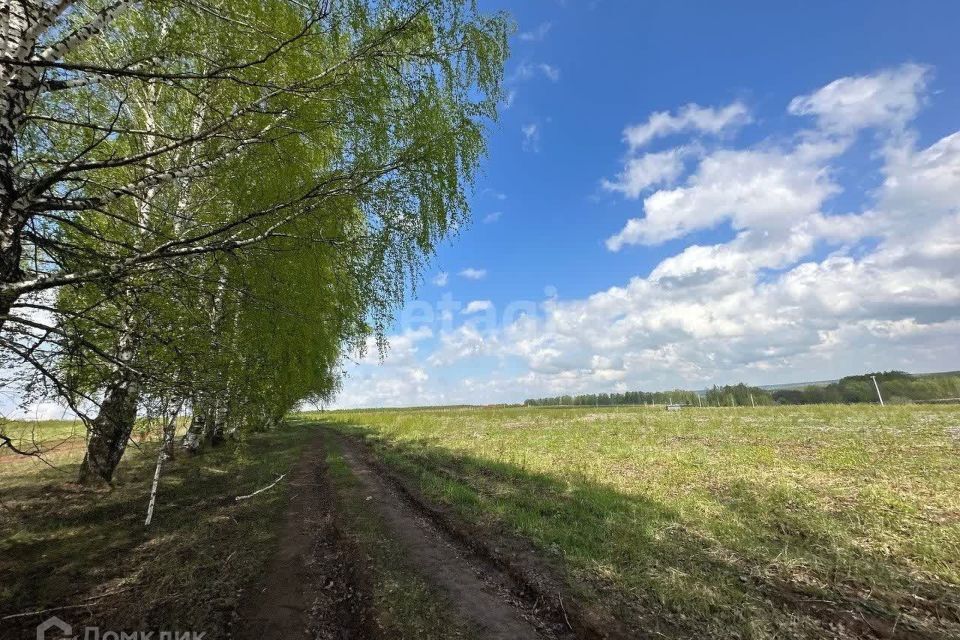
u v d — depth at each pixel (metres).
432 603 4.26
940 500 6.22
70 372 4.09
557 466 10.43
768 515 6.09
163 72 3.88
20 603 4.17
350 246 6.04
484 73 6.86
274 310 5.77
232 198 5.56
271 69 4.87
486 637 3.68
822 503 6.48
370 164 5.82
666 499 7.11
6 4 2.94
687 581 4.29
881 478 7.62
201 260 4.76
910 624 3.51
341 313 8.19
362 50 5.02
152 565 5.20
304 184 5.79
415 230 6.67
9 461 12.07
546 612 4.08
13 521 6.74
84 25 3.35
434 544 5.95
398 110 6.09
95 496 8.49
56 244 3.30
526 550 5.41
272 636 3.75
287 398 8.82
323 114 5.46
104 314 4.59
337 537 6.39
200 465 12.90
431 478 9.98
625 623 3.72
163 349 4.59
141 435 5.33
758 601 3.88
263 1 4.74
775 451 10.82
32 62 2.51
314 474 11.95
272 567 5.24
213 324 5.35
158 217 5.30
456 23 6.20
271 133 5.12
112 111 5.13
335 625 4.00
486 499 7.76
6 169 2.94
